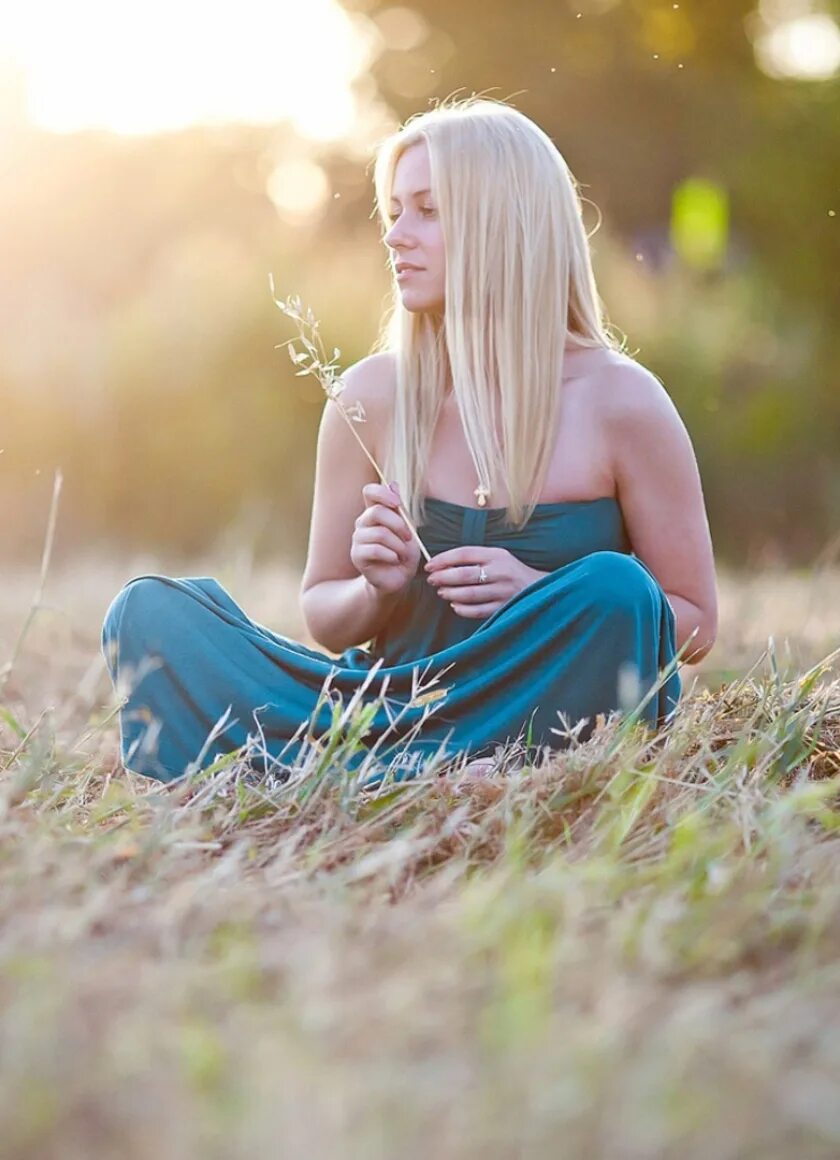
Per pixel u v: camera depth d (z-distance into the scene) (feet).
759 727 9.69
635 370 9.88
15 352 37.22
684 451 9.79
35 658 15.64
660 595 9.04
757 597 17.61
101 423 36.45
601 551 9.41
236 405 36.70
